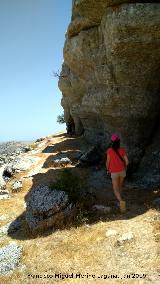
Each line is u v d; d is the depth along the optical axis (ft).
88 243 38.40
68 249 38.24
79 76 75.20
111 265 33.45
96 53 59.57
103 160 69.77
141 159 60.08
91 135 91.81
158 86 56.85
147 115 58.23
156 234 37.04
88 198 50.01
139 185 54.44
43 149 104.83
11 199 61.16
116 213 44.96
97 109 63.46
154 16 46.50
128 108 57.41
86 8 53.26
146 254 34.01
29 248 40.52
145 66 52.75
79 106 94.07
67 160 77.87
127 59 51.88
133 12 46.55
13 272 36.19
